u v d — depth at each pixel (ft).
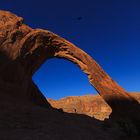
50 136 32.60
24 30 73.51
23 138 30.66
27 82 71.87
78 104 226.58
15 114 40.86
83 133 37.04
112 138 40.19
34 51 75.05
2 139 29.91
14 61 67.56
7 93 59.31
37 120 39.01
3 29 69.56
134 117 65.36
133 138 43.21
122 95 72.18
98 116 219.00
